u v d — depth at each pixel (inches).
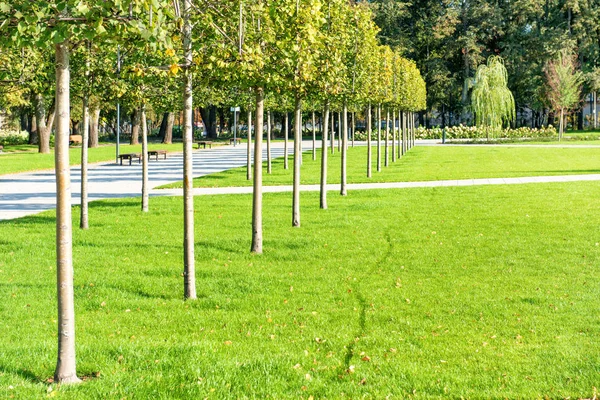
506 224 598.9
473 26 3176.7
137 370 254.4
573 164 1307.8
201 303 364.2
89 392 230.5
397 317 335.0
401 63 1336.1
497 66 2474.2
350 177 1082.1
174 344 288.7
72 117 2069.4
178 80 605.6
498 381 246.7
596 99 3469.5
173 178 1127.6
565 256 465.4
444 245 511.2
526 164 1332.4
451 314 338.6
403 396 234.7
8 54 522.6
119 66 551.5
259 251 491.5
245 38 414.0
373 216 658.2
